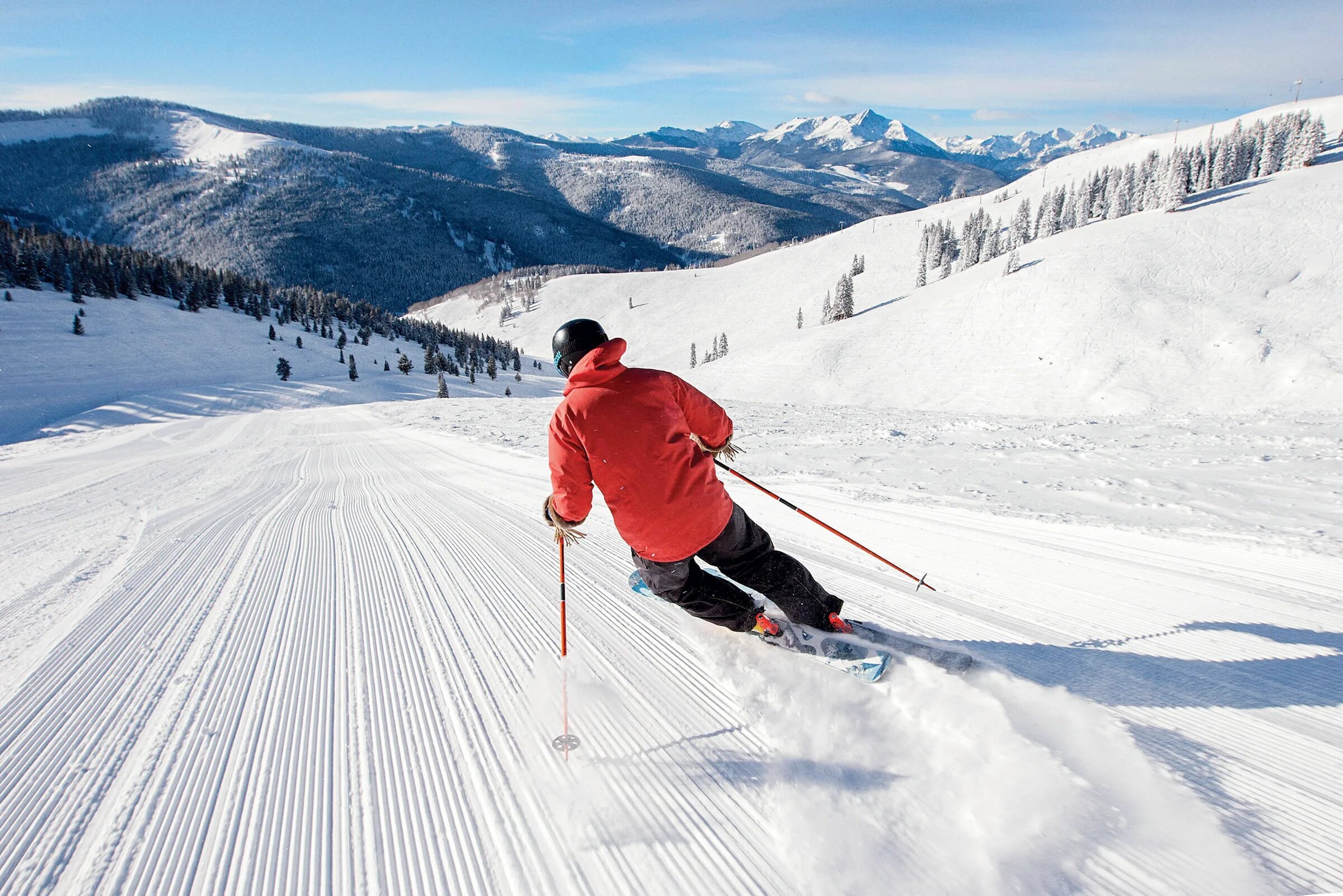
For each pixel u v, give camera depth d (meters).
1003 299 66.75
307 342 95.62
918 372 60.44
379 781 2.17
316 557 5.01
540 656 2.96
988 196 193.88
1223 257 62.50
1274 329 47.38
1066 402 48.31
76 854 1.93
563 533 2.47
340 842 1.92
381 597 3.91
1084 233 80.88
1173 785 1.85
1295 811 1.73
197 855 1.90
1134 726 2.12
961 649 2.73
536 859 1.80
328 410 31.98
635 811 1.94
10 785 2.28
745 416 16.56
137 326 82.62
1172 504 4.66
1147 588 3.23
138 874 1.84
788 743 2.18
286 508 7.48
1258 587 3.14
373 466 11.55
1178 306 54.59
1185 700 2.25
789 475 7.03
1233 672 2.41
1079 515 4.56
